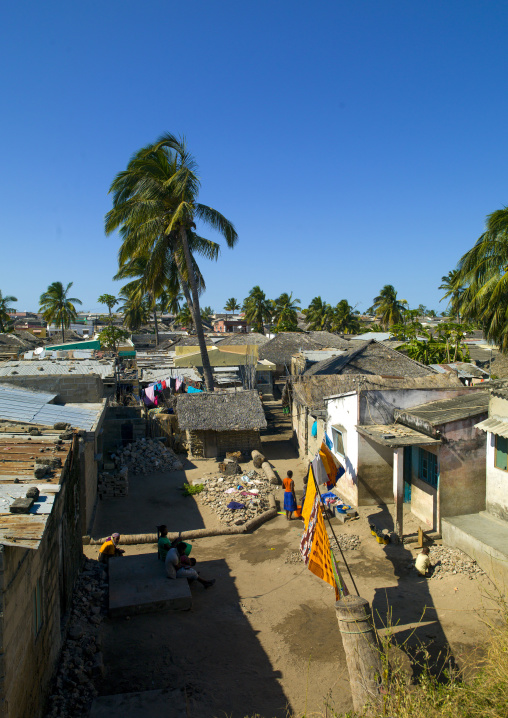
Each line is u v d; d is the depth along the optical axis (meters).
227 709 6.73
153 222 23.27
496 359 37.19
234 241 25.42
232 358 33.41
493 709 4.89
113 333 53.97
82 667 7.35
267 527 13.36
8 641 4.90
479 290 21.77
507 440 11.16
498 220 20.70
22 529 5.29
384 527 12.46
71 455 9.02
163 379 28.86
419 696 5.31
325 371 25.11
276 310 85.81
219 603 9.52
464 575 10.08
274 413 30.86
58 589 7.83
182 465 18.58
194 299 24.83
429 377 19.30
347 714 5.45
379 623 8.66
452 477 11.89
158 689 6.94
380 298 77.44
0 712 4.66
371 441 13.80
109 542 11.12
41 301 66.94
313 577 10.52
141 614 9.05
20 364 20.95
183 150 23.91
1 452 8.44
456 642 8.05
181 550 10.34
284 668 7.62
